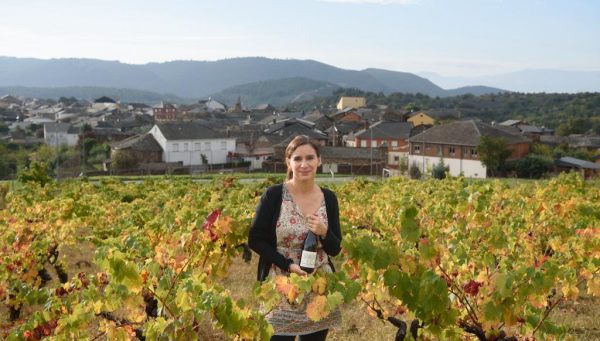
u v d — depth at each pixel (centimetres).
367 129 8106
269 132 9031
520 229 860
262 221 427
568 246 697
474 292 478
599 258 567
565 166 5628
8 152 6794
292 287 379
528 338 494
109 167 6359
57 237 938
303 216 425
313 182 434
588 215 988
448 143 6041
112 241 625
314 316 371
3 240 895
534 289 439
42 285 962
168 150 6594
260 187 2258
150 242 779
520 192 1509
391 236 838
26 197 1617
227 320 369
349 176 5378
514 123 9781
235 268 1114
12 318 779
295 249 425
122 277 401
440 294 414
